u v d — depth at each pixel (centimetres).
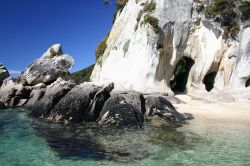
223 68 3244
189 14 3338
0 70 3778
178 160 1240
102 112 1911
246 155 1301
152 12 3362
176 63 3334
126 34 3806
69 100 1995
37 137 1573
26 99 2880
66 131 1700
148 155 1297
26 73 3294
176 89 3500
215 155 1299
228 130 1748
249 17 3155
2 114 2352
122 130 1730
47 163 1197
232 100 2794
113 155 1298
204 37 3319
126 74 3422
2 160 1226
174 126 1847
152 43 3241
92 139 1536
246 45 3120
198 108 2483
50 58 3497
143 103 2116
